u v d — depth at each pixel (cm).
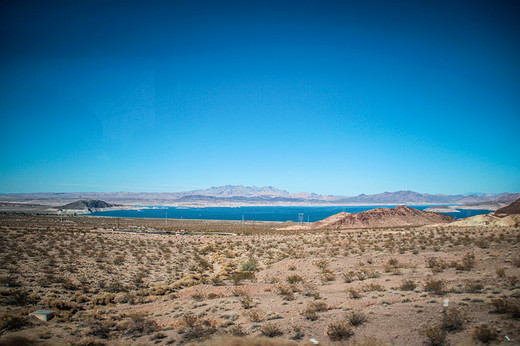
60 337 1337
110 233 7744
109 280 2795
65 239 5622
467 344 955
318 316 1423
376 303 1527
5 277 2475
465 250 3195
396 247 3944
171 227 12094
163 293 2366
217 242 6366
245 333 1294
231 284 2559
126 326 1524
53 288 2412
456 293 1559
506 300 1255
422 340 1034
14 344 1203
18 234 5794
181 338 1327
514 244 3183
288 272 2956
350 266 2948
